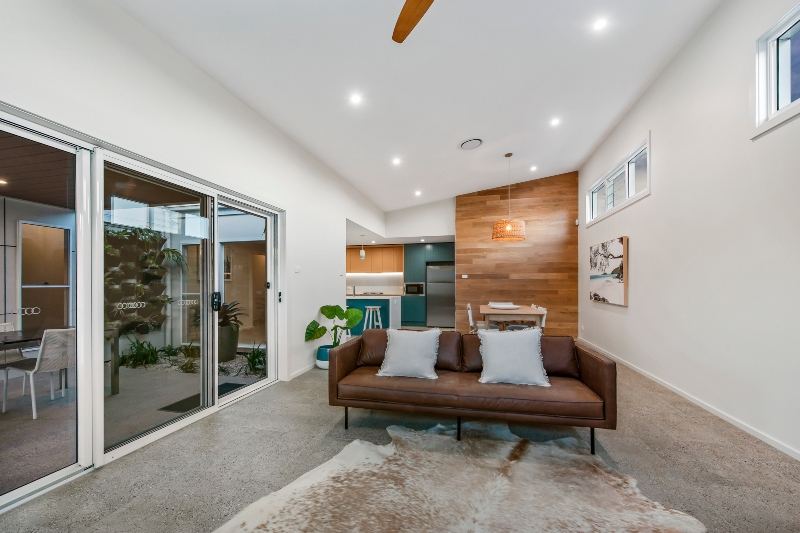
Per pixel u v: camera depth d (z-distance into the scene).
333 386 2.48
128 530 1.46
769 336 2.21
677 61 3.16
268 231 3.63
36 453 1.99
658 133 3.50
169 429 2.37
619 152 4.45
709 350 2.77
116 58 1.99
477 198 7.02
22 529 1.46
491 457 2.08
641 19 2.61
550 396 2.16
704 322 2.83
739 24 2.44
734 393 2.51
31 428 2.29
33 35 1.60
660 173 3.47
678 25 2.78
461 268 7.05
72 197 1.94
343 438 2.33
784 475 1.86
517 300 6.75
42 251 2.71
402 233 7.61
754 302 2.33
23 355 2.53
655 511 1.58
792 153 2.05
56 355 2.55
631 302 4.14
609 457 2.07
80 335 1.91
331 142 4.03
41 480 1.73
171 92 2.35
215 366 2.80
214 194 2.81
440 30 2.42
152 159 2.21
